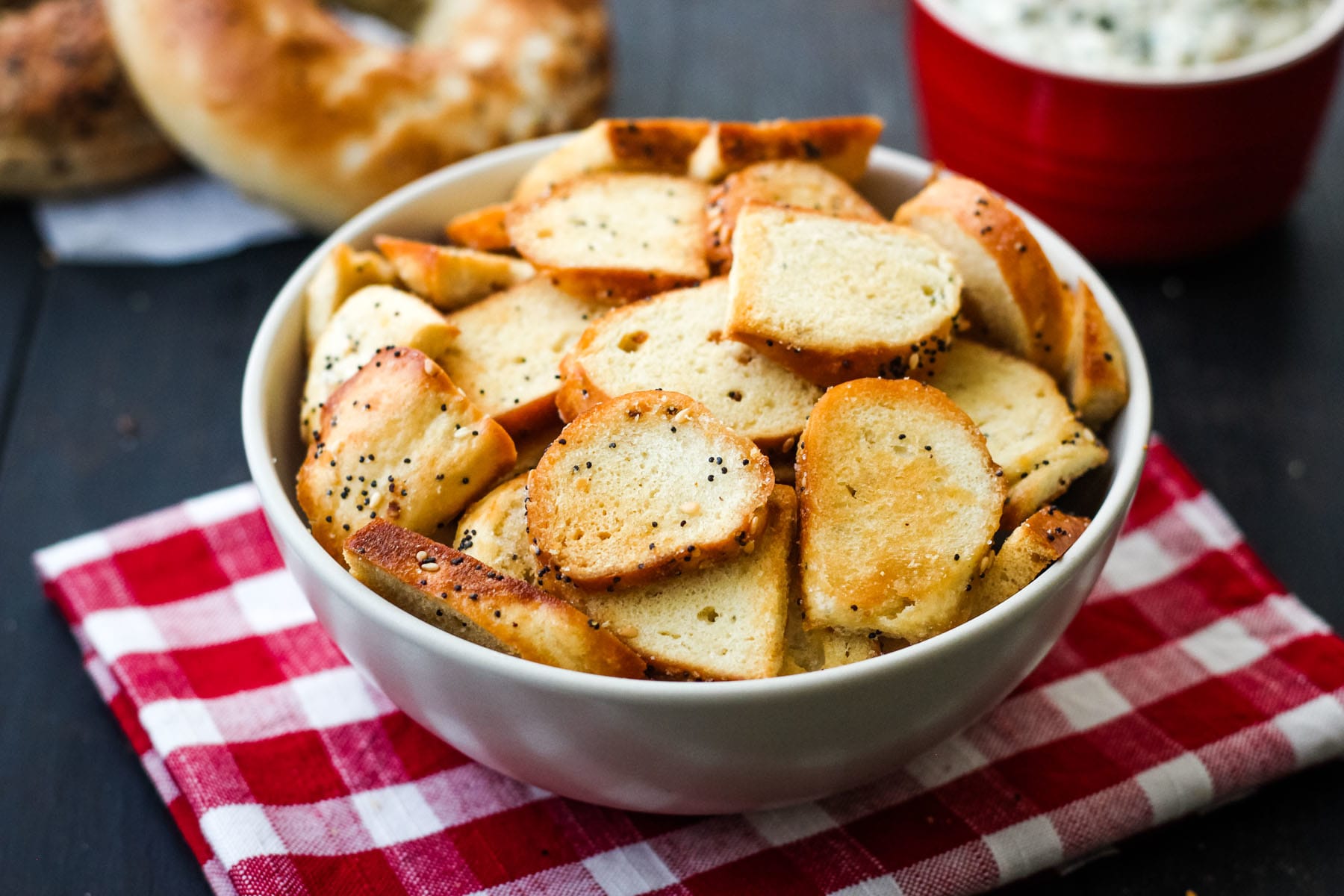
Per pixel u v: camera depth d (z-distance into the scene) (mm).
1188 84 486
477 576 350
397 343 390
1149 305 530
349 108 527
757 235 390
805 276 386
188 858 402
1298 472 481
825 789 371
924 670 341
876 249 393
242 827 386
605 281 401
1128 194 515
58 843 405
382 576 354
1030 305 398
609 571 356
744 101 603
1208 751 398
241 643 430
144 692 414
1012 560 366
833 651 360
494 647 355
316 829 391
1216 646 424
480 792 399
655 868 383
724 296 394
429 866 385
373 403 375
